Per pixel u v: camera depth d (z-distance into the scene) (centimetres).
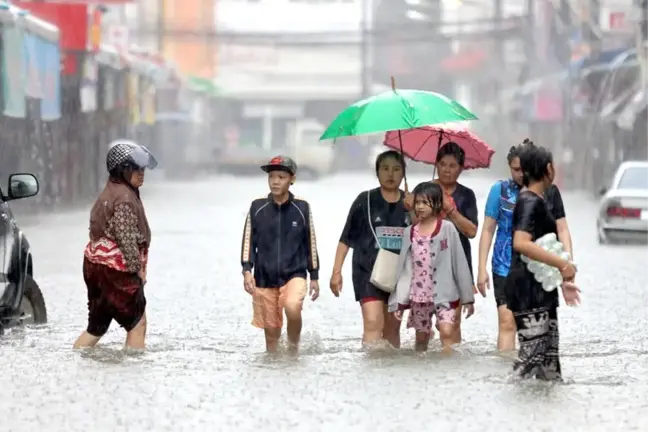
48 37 7481
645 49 9175
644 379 2270
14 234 2736
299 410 1989
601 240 5828
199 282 4184
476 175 17062
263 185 13412
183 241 5925
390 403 2042
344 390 2158
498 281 2547
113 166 2519
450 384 2208
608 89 10125
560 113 12731
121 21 14850
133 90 11744
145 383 2225
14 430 1852
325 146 16438
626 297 3769
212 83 17888
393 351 2580
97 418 1933
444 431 1831
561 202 2395
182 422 1902
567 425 1867
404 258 2514
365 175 18062
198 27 18588
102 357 2508
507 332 2562
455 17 18462
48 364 2420
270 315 2569
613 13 10594
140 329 2588
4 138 7300
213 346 2712
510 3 17738
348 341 2806
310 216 2573
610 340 2847
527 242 2148
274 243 2553
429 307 2512
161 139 15550
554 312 2223
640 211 5684
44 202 8375
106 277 2534
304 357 2533
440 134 2734
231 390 2158
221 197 10500
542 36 14100
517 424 1877
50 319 3167
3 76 6462
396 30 18138
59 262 4844
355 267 2580
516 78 16738
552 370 2233
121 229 2502
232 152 17025
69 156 9188
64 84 9106
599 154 11375
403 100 2533
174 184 13725
